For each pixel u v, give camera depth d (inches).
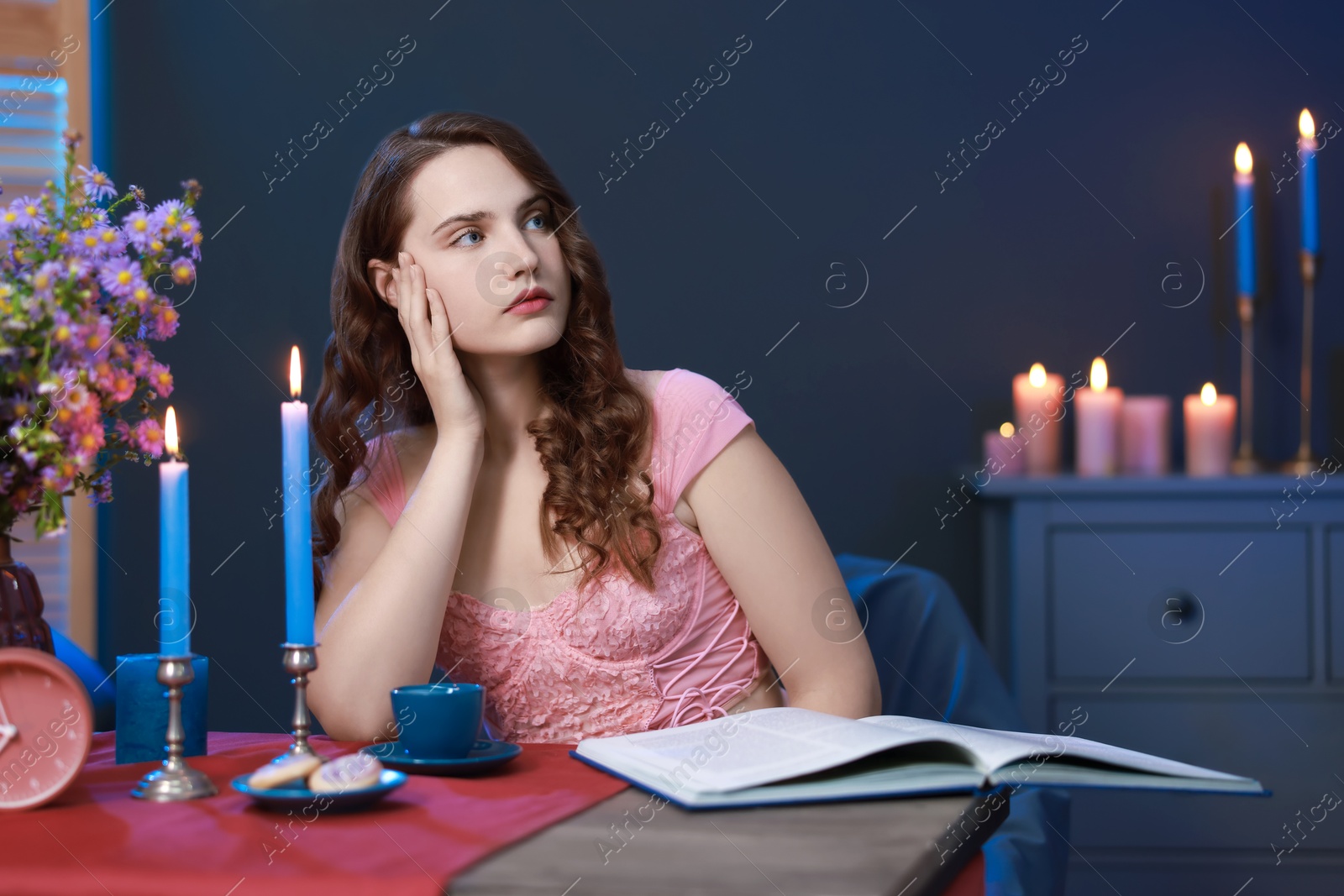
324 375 51.7
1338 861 76.2
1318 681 77.1
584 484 45.4
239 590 96.7
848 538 95.6
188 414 96.6
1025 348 95.3
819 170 96.4
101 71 97.1
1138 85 95.3
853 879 21.3
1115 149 95.3
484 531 47.1
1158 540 78.8
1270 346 94.1
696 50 97.0
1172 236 94.7
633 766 29.9
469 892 21.1
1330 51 94.3
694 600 47.0
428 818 26.2
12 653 27.5
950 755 28.7
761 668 48.6
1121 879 78.0
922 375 95.7
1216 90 94.9
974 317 95.5
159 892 21.9
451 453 43.8
